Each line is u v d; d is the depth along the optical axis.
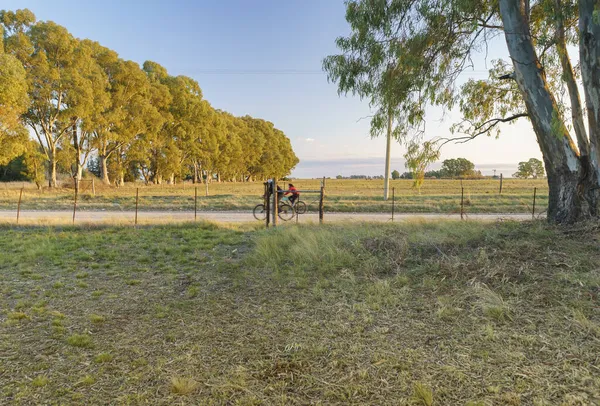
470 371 3.05
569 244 6.10
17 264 7.34
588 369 3.01
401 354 3.37
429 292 5.02
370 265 6.32
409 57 8.15
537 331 3.72
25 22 32.66
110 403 2.71
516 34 7.43
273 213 12.48
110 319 4.43
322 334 3.86
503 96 10.26
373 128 9.20
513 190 35.88
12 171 53.31
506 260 5.65
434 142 9.54
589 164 7.12
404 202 22.88
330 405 2.66
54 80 32.66
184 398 2.76
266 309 4.68
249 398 2.75
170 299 5.18
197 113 52.62
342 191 38.50
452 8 7.93
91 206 21.78
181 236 10.81
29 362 3.36
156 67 51.50
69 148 38.81
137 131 41.91
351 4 8.43
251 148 84.19
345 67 8.77
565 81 7.68
